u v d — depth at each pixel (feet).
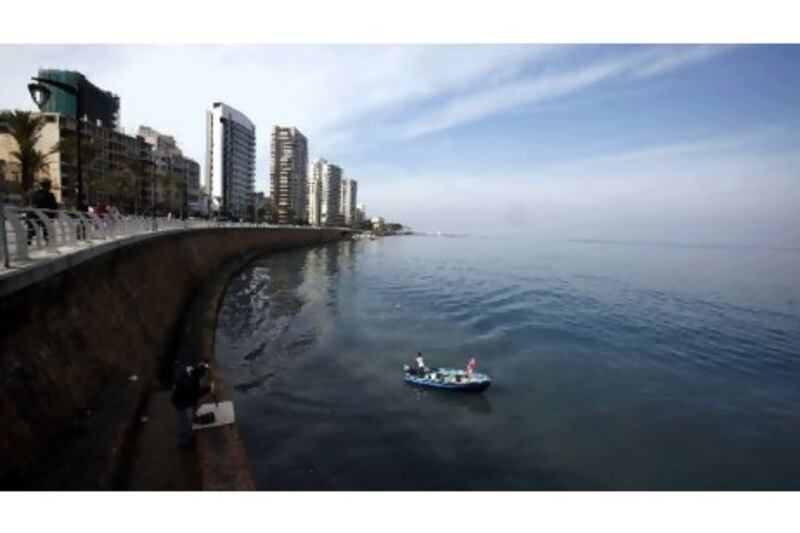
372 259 344.69
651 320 145.69
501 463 53.88
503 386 78.69
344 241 611.06
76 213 63.62
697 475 54.80
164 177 323.16
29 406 32.89
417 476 49.65
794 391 85.87
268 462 50.14
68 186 264.93
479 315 137.18
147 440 38.17
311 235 474.08
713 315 159.12
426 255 425.69
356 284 194.29
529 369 88.48
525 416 67.05
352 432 58.29
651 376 89.92
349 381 75.46
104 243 65.82
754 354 111.65
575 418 67.72
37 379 35.22
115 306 61.21
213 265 179.22
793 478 55.11
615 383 84.17
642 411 72.02
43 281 41.39
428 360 89.81
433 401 69.62
